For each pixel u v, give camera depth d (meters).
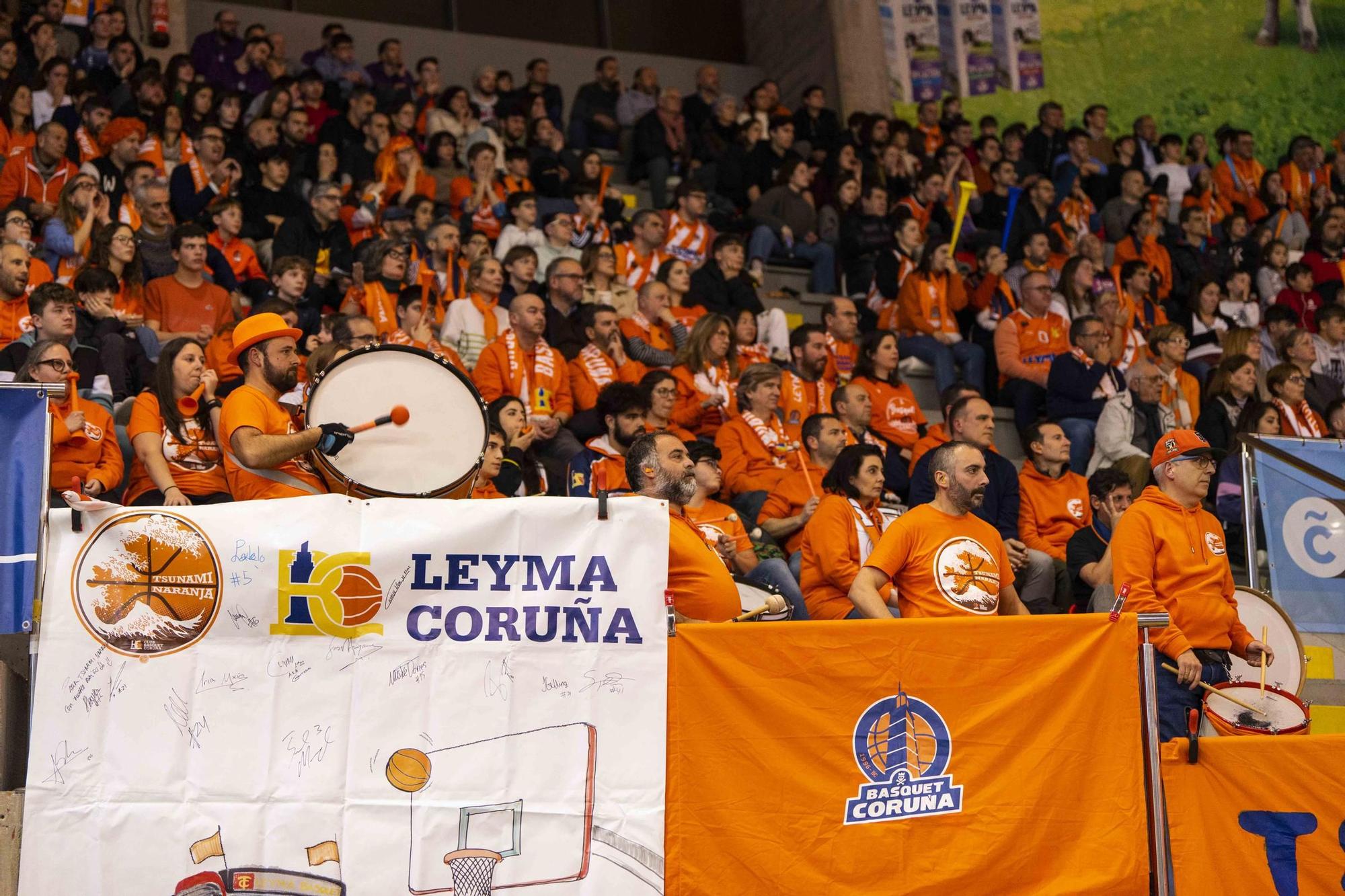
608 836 4.07
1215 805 4.49
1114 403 8.85
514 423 7.30
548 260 10.22
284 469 4.73
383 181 10.82
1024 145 14.20
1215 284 11.25
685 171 12.98
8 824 3.97
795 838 4.16
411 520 4.16
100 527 4.07
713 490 6.56
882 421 8.94
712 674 4.19
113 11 11.05
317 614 4.09
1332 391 10.17
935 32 15.38
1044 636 4.37
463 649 4.12
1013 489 7.45
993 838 4.26
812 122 13.68
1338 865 4.50
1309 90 16.20
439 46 14.34
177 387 5.84
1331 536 6.48
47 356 5.95
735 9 16.19
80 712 4.00
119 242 7.80
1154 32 16.06
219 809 3.99
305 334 8.27
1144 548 5.19
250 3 13.82
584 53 15.09
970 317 10.80
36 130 9.61
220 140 9.86
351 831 4.01
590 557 4.18
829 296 11.30
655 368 8.76
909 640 4.29
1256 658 5.33
